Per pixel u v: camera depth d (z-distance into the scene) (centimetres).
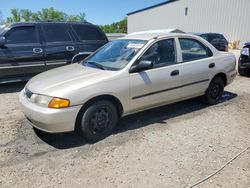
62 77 390
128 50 431
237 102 568
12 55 638
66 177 295
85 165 319
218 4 2372
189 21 2795
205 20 2558
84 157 337
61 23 724
